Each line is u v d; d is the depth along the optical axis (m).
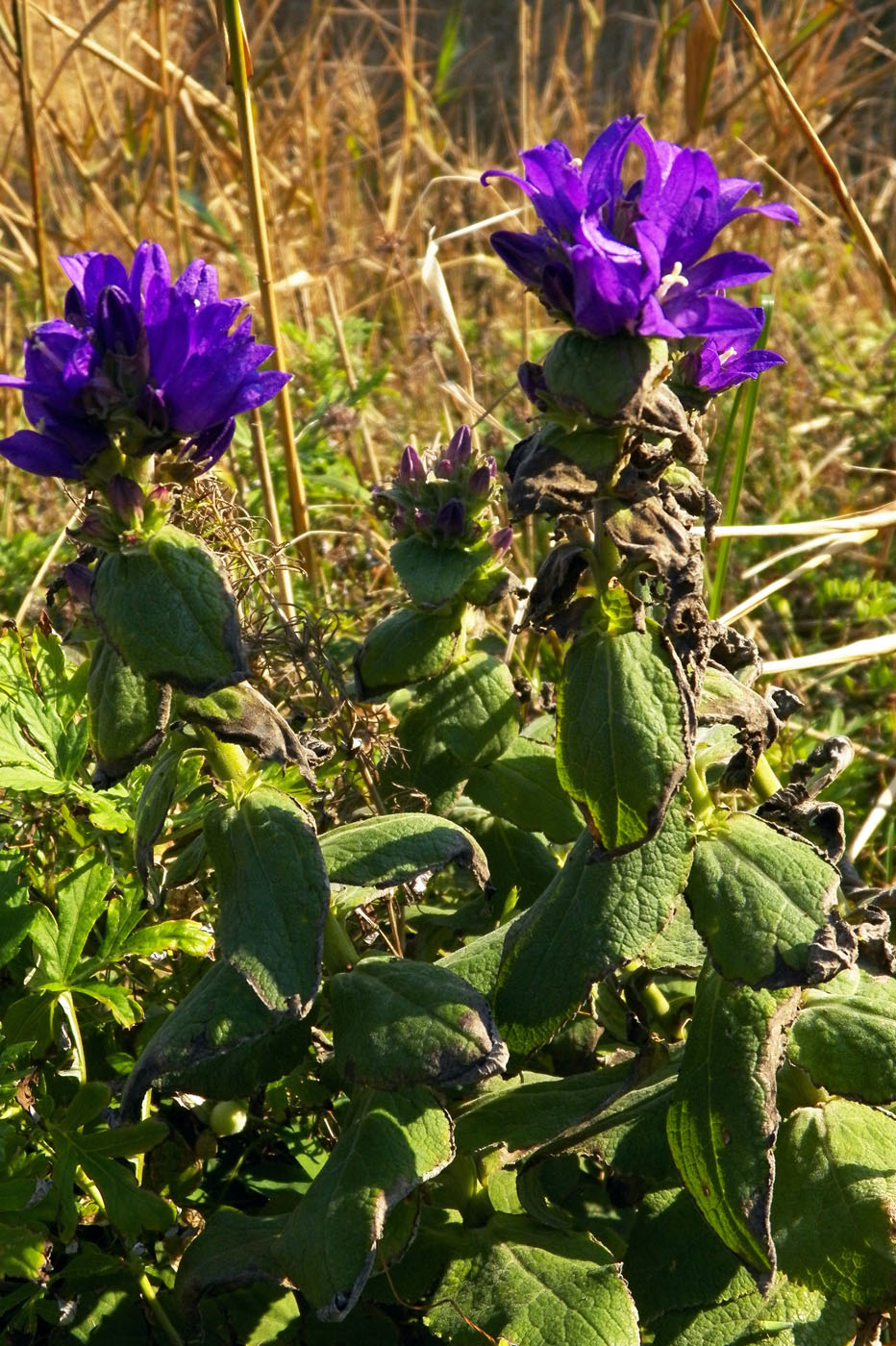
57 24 1.35
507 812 0.91
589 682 0.79
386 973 0.81
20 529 1.23
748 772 0.82
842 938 0.79
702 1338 0.83
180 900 0.88
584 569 0.79
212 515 0.94
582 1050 0.88
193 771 0.85
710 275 0.76
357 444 1.35
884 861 1.03
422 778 0.92
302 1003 0.78
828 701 1.13
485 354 1.54
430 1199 0.85
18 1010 0.83
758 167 1.81
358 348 1.47
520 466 0.77
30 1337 0.84
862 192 2.14
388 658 0.90
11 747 0.86
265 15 1.79
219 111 1.71
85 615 0.81
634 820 0.79
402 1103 0.80
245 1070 0.82
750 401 1.02
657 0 2.45
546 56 2.54
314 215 1.87
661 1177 0.83
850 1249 0.82
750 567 1.29
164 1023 0.81
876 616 1.14
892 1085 0.81
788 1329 0.82
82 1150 0.81
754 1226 0.79
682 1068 0.81
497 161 2.25
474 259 1.63
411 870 0.81
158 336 0.76
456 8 2.42
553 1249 0.83
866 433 1.47
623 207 0.76
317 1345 0.84
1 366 1.45
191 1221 0.86
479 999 0.80
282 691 0.96
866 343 1.71
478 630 0.94
